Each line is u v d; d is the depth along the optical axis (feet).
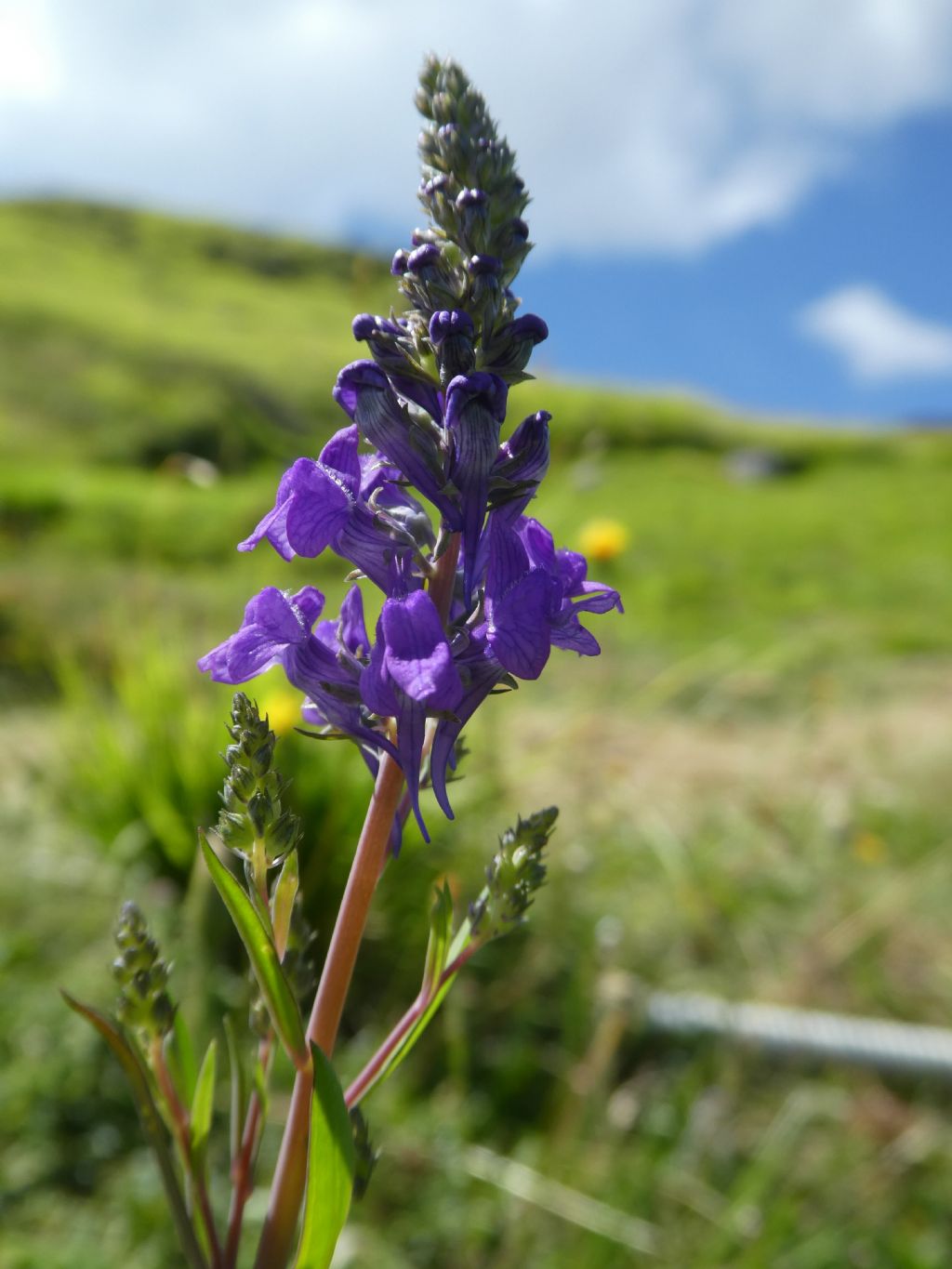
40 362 124.98
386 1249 11.27
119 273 214.07
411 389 4.66
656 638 44.39
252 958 4.49
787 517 92.48
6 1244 10.96
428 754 4.75
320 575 30.35
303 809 15.06
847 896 17.84
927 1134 13.30
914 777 23.48
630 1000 12.53
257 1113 5.29
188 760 16.52
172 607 36.04
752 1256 10.98
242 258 251.80
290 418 102.53
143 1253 11.03
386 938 14.93
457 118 4.71
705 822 20.33
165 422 113.70
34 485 63.41
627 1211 11.57
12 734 23.89
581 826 17.97
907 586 63.82
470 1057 13.78
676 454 138.31
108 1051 13.35
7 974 14.46
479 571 4.68
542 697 29.09
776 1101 13.80
